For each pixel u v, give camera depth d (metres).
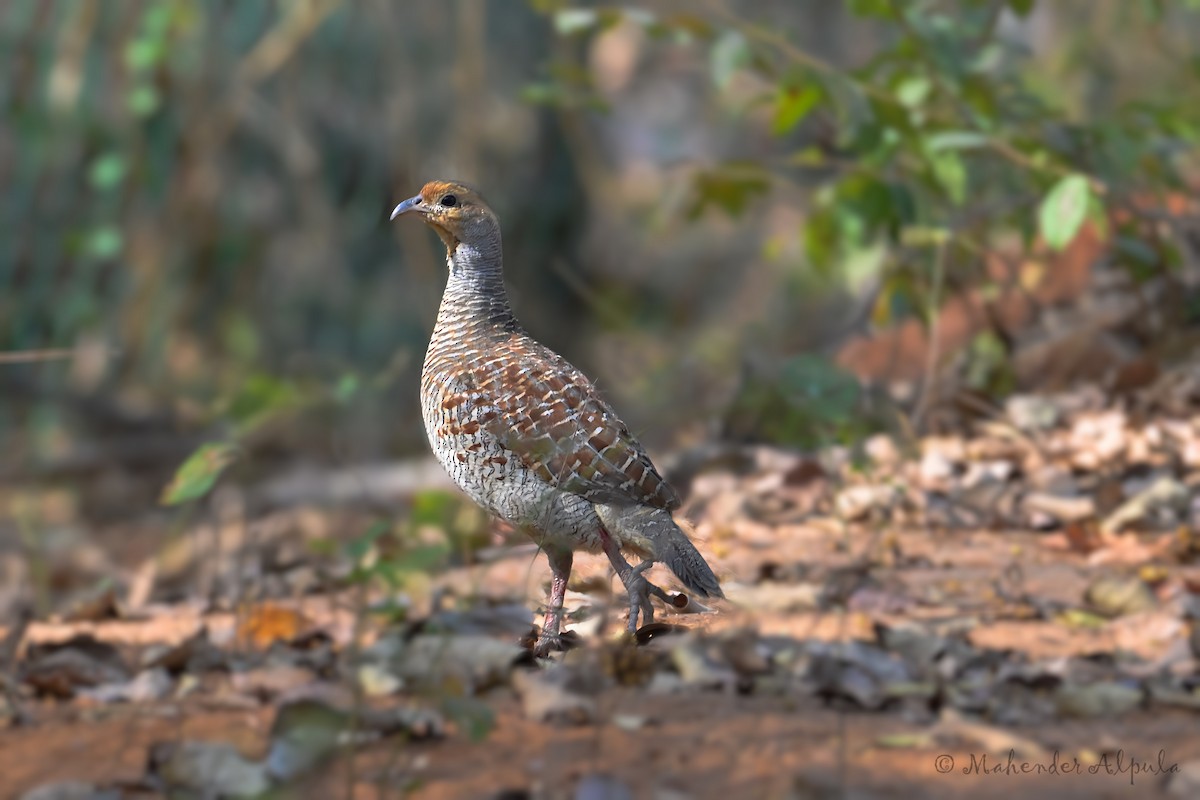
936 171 12.13
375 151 20.23
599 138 26.53
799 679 6.47
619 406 16.45
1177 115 12.76
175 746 5.82
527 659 6.94
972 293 14.15
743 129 25.92
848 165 12.59
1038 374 12.97
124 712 6.48
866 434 11.47
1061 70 17.89
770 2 26.11
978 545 9.31
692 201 14.56
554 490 7.19
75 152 18.39
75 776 5.69
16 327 18.47
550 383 7.35
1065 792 5.25
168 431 17.77
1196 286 13.64
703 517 10.30
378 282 20.27
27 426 17.86
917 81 11.83
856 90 11.60
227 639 7.79
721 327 23.59
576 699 6.23
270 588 9.20
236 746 5.92
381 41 20.02
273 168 19.81
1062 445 11.28
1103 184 11.49
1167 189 13.51
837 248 13.61
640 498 7.14
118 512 15.66
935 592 8.16
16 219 18.44
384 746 5.90
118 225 18.56
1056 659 6.74
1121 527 9.50
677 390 15.73
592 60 23.27
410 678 6.61
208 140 18.70
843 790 5.18
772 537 9.64
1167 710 6.20
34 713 6.56
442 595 8.26
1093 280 13.93
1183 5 16.41
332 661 7.16
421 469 15.02
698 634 6.95
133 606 9.18
